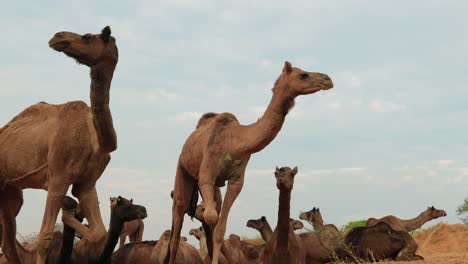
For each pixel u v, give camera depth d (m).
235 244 13.54
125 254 11.73
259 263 12.14
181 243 12.00
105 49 7.50
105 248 10.57
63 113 8.43
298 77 8.27
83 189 8.45
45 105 8.87
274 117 8.48
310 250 14.13
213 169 8.91
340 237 13.98
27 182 8.65
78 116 8.32
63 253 10.03
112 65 7.65
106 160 8.50
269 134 8.54
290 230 10.85
